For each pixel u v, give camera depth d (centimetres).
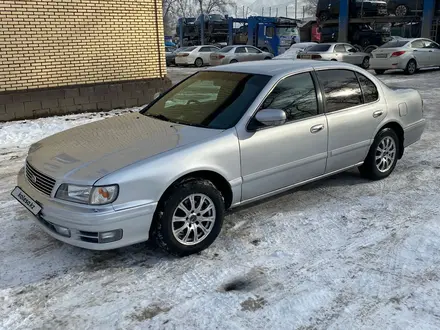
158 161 348
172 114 448
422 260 361
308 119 448
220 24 3981
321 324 287
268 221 438
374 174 539
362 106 507
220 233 414
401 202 480
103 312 302
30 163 384
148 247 392
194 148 367
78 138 412
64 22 986
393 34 2970
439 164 616
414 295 315
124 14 1078
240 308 305
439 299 310
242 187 404
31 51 953
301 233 412
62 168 350
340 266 355
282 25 3020
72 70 1023
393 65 1809
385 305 305
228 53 2508
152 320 294
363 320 290
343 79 494
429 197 493
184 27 4112
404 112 560
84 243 335
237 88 438
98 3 1028
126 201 333
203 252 381
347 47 2125
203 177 384
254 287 329
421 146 714
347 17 2644
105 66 1075
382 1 2631
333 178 561
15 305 310
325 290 323
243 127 398
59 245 396
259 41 3055
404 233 407
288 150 429
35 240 406
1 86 930
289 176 441
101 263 366
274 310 302
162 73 1184
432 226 420
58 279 342
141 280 340
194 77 505
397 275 341
